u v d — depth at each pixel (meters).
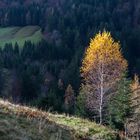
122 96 45.72
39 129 12.16
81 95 51.12
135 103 46.59
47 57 154.25
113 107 45.72
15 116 12.66
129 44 161.38
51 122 14.06
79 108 51.88
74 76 115.38
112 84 43.78
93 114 50.25
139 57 159.50
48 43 162.50
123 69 44.31
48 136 12.15
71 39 167.38
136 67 138.25
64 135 13.38
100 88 43.62
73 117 18.61
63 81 116.38
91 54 43.31
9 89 97.38
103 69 43.19
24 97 97.25
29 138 11.06
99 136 16.42
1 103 14.07
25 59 149.00
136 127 44.12
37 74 122.38
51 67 136.62
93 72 43.53
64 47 158.88
